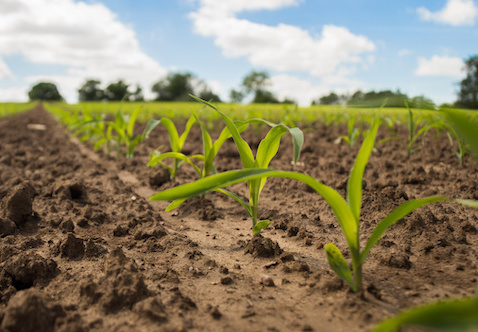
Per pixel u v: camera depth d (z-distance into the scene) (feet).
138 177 14.57
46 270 6.09
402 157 16.97
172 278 5.98
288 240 7.99
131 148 17.07
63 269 6.44
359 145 21.20
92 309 5.05
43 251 7.29
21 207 8.59
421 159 16.39
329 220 9.24
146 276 6.10
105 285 5.45
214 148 9.29
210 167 9.55
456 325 2.51
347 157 17.56
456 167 14.79
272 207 10.46
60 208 9.96
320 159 17.78
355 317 4.72
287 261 6.69
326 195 4.59
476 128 3.11
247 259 6.99
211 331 4.57
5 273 5.99
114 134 27.99
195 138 26.78
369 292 5.23
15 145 23.67
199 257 6.97
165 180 13.23
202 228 8.93
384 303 5.03
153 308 4.89
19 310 4.45
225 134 8.93
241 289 5.75
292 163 16.70
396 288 5.54
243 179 4.26
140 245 7.64
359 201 4.75
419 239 7.44
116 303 5.09
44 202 10.32
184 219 9.67
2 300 5.42
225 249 7.56
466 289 5.43
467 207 9.67
